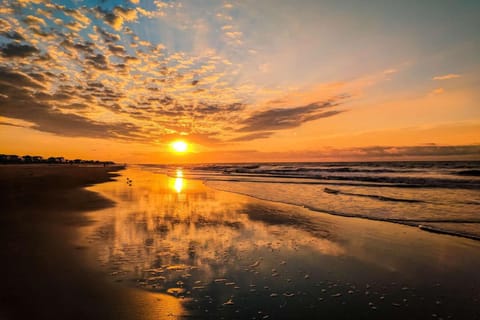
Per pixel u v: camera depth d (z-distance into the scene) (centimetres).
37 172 4116
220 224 952
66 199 1464
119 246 689
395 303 438
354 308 421
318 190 2009
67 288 459
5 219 950
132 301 424
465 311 414
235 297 446
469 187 1992
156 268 556
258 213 1162
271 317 392
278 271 555
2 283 470
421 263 607
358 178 2959
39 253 623
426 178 2709
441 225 930
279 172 4756
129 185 2420
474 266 588
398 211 1174
